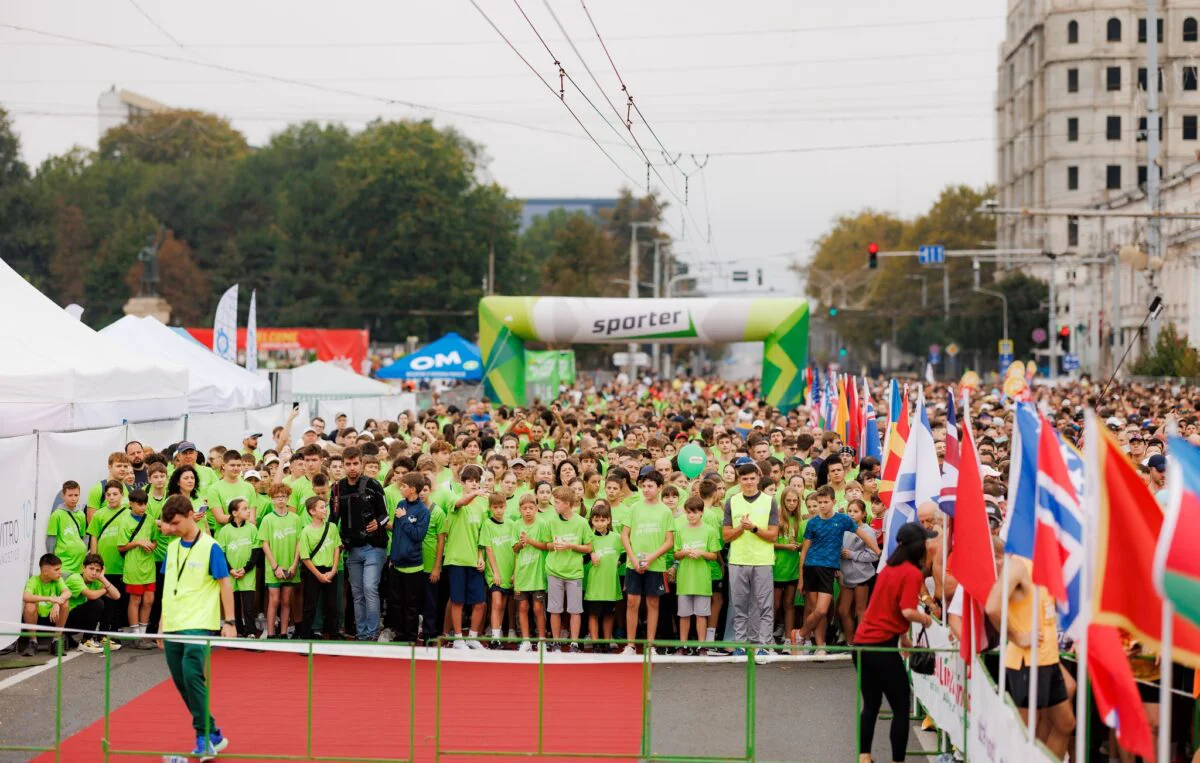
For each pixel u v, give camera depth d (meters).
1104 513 6.21
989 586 8.09
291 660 12.19
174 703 10.83
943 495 9.51
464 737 9.76
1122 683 6.47
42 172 93.06
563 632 13.62
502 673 11.88
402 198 78.31
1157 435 17.86
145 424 15.59
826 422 22.94
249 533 13.33
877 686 9.19
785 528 13.19
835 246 119.88
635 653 12.63
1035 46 96.56
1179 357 41.03
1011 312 85.75
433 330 79.56
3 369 14.55
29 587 12.45
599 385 60.03
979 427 20.23
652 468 13.67
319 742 9.60
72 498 12.93
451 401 36.56
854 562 12.66
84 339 16.47
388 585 13.95
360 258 79.62
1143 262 32.22
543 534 13.09
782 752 9.68
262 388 24.44
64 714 10.49
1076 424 18.05
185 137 104.38
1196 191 55.34
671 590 13.47
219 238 91.00
